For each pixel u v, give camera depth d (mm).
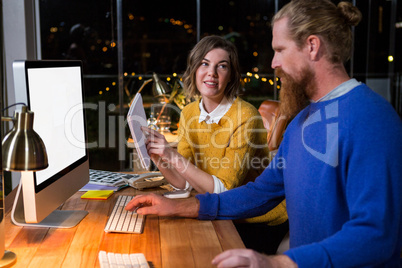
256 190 1420
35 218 1258
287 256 926
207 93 1780
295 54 1108
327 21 1067
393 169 943
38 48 3328
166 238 1280
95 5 4422
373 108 1001
